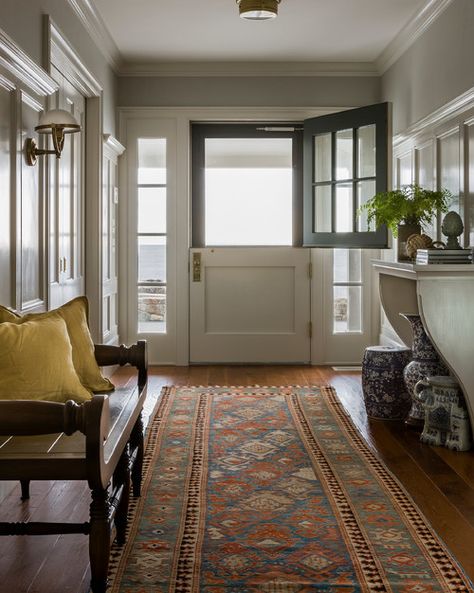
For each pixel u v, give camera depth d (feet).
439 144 16.72
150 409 16.56
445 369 14.49
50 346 8.96
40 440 7.67
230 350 22.90
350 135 20.83
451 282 13.17
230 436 14.19
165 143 22.44
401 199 15.75
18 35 11.66
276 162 22.99
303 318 22.90
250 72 22.27
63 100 15.39
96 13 17.22
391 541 9.04
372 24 18.52
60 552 8.87
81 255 17.81
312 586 7.79
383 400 15.53
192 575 8.05
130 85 22.26
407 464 12.48
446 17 16.10
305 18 18.02
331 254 22.74
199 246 23.12
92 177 18.30
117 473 8.87
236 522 9.70
